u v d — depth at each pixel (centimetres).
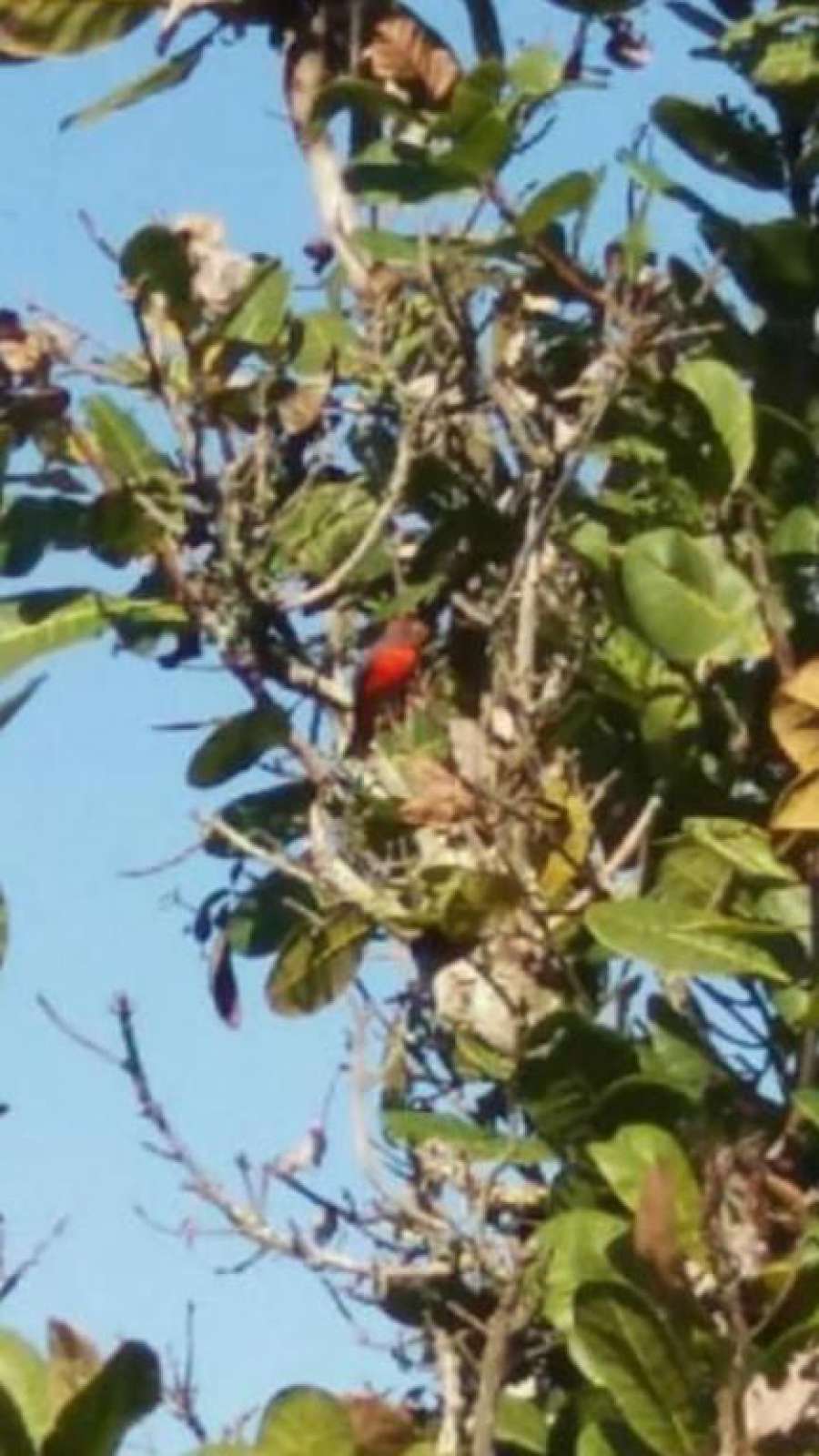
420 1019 1071
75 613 1102
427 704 1097
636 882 1074
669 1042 1034
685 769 1082
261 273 1101
